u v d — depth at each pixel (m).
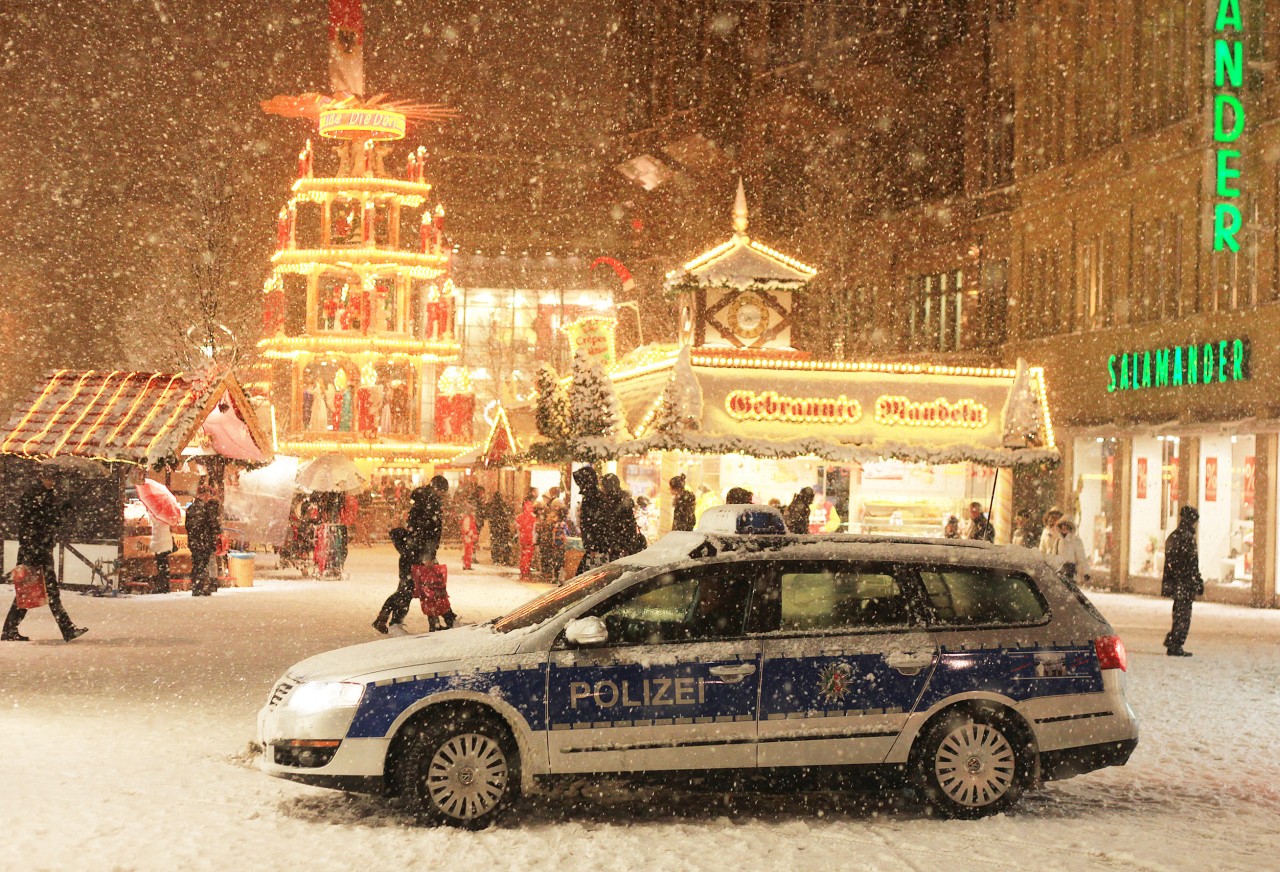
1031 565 8.51
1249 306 28.11
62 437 23.27
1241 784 9.21
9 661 14.62
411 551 17.44
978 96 40.28
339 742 7.66
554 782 7.75
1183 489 29.66
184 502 29.41
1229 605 28.06
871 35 45.44
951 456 24.61
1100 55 33.66
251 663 14.52
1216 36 28.02
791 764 7.94
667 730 7.83
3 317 57.22
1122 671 8.46
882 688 8.05
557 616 7.97
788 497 24.95
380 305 44.62
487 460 33.19
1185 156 30.20
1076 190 34.19
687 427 23.75
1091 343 33.19
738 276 25.88
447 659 7.81
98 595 23.91
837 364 24.94
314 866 6.71
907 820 8.06
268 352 44.94
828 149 47.75
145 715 11.17
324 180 43.31
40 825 7.42
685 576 8.13
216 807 8.03
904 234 43.47
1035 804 8.53
